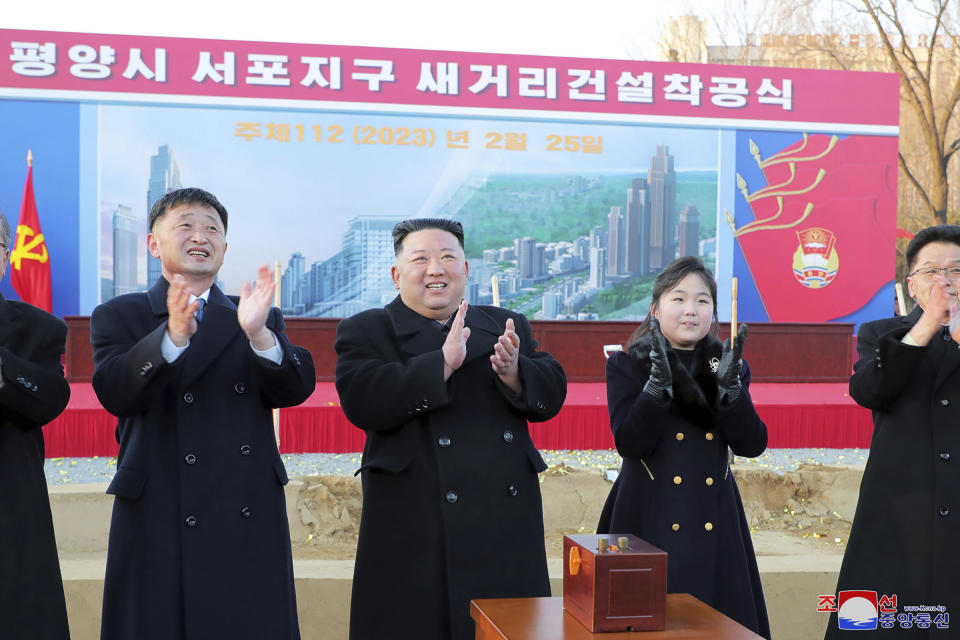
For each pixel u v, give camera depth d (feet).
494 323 6.77
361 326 6.63
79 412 17.57
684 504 6.84
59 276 31.78
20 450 5.75
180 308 5.62
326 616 8.96
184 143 32.68
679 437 6.98
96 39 31.45
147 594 5.88
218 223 6.51
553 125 35.32
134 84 31.78
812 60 57.21
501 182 35.24
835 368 27.71
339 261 34.42
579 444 19.11
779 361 27.50
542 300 35.78
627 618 4.37
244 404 6.32
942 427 6.46
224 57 32.45
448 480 6.05
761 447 7.10
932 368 6.56
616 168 35.73
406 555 6.09
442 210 34.99
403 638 5.99
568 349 26.37
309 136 33.81
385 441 6.35
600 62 34.86
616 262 35.99
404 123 34.50
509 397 6.29
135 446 6.13
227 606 5.94
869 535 6.66
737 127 35.53
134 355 5.75
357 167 34.27
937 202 58.34
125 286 32.35
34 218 29.53
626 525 7.02
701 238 35.96
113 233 32.09
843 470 15.58
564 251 35.76
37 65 31.12
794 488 15.40
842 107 35.81
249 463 6.21
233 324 6.36
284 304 34.12
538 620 4.58
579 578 4.56
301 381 6.33
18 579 5.49
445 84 34.14
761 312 35.83
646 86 35.12
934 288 5.97
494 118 34.58
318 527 13.62
